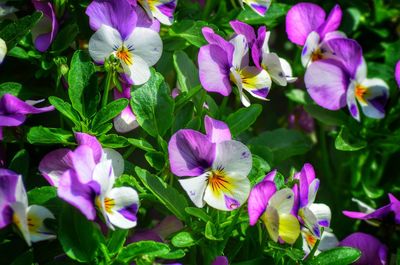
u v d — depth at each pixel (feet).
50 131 1.36
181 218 1.39
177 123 1.46
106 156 1.36
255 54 1.44
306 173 1.40
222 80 1.42
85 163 1.28
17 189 1.27
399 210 1.54
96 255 1.31
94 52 1.39
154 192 1.38
